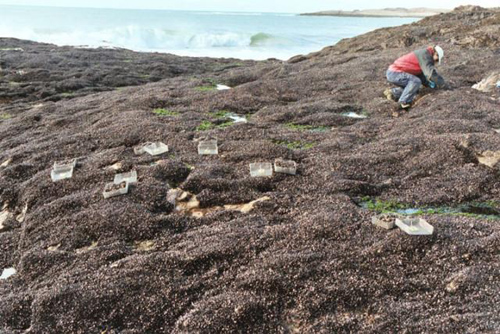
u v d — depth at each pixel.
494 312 4.15
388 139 9.26
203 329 4.28
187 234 6.09
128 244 6.01
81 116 13.41
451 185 7.13
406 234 5.46
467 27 23.91
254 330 4.29
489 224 5.77
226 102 14.17
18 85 21.27
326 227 5.81
